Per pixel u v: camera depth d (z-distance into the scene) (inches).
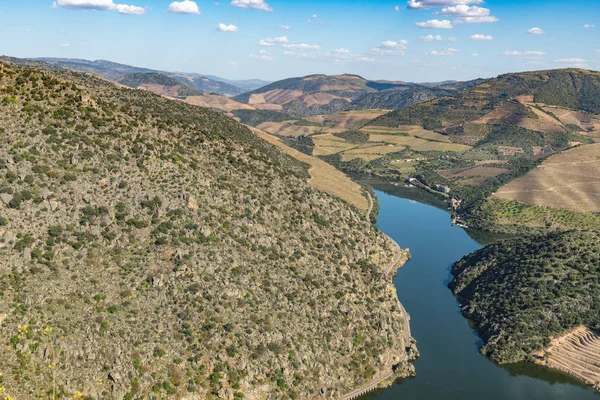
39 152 5152.6
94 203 5098.4
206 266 5206.7
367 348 5629.9
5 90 5565.9
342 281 6200.8
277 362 4921.3
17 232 4562.0
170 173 5861.2
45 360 4013.3
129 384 4215.1
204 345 4699.8
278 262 5807.1
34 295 4276.6
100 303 4512.8
